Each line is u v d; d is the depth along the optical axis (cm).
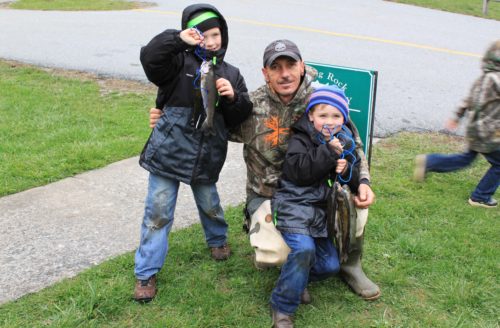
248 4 1520
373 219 407
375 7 1608
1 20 1281
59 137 566
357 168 305
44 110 655
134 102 704
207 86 282
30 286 319
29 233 382
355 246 309
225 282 333
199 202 335
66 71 849
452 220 414
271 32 1143
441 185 477
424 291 327
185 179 305
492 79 414
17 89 738
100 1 1585
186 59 298
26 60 908
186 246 366
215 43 298
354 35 1160
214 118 304
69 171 491
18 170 482
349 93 340
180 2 1552
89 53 959
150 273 311
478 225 407
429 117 672
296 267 278
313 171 278
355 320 303
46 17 1325
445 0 1858
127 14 1356
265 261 291
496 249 371
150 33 1127
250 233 299
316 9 1498
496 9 1762
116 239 377
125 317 298
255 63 890
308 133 290
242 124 314
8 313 295
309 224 282
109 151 534
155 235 312
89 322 292
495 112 416
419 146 572
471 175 505
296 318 303
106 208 424
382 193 455
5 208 420
